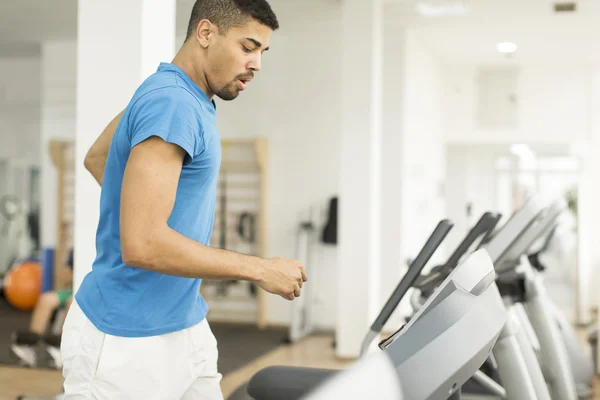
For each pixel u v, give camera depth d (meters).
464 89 8.56
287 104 7.23
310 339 6.54
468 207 8.64
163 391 1.54
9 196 8.70
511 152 8.49
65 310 5.57
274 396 1.72
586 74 8.23
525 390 1.71
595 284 8.07
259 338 6.50
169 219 1.47
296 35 7.20
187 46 1.56
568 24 6.63
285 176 7.23
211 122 1.52
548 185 8.34
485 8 6.16
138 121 1.40
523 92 8.41
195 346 1.61
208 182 1.52
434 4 6.07
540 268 3.33
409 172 7.07
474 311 0.85
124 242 1.33
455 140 8.60
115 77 2.96
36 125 8.56
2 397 4.18
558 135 8.30
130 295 1.49
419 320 0.83
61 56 7.92
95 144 1.83
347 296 5.64
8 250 8.74
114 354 1.48
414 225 7.32
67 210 7.96
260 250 7.15
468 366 0.83
